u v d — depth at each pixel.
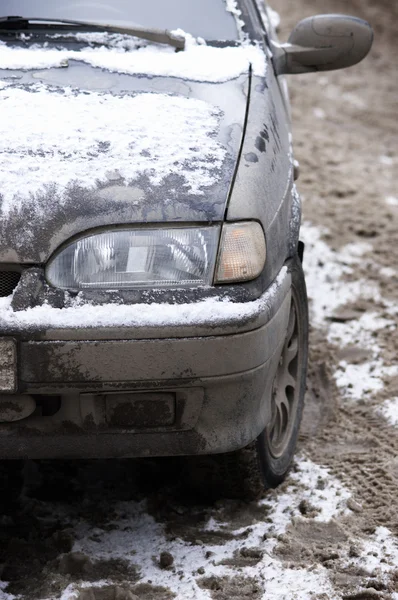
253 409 5.17
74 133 5.29
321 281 9.58
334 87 17.58
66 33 6.54
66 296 4.75
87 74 5.95
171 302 4.79
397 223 11.04
